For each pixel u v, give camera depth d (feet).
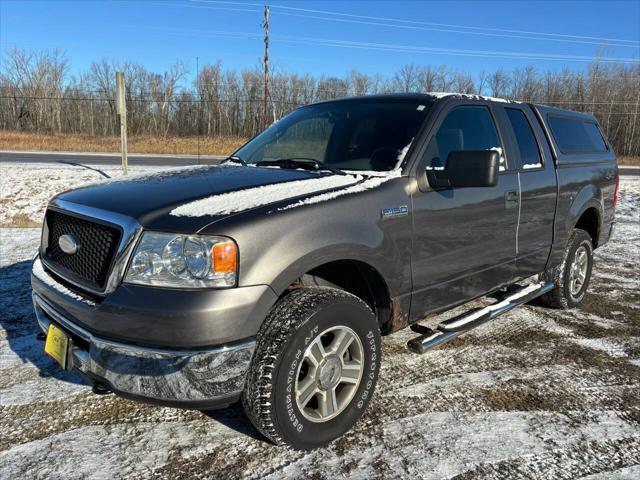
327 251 8.05
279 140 12.19
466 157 9.12
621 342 13.47
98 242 7.75
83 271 7.99
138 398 7.20
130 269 7.16
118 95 37.01
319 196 8.38
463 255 10.91
